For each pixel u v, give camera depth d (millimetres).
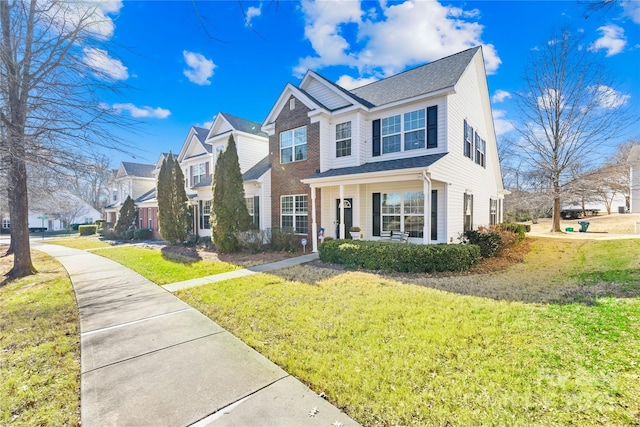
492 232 10258
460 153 10969
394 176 9305
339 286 6543
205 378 3184
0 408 2785
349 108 11438
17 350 4004
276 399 2799
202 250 13805
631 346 3309
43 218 39719
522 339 3682
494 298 5398
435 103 9992
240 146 16531
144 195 27125
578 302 4828
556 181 18938
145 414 2629
